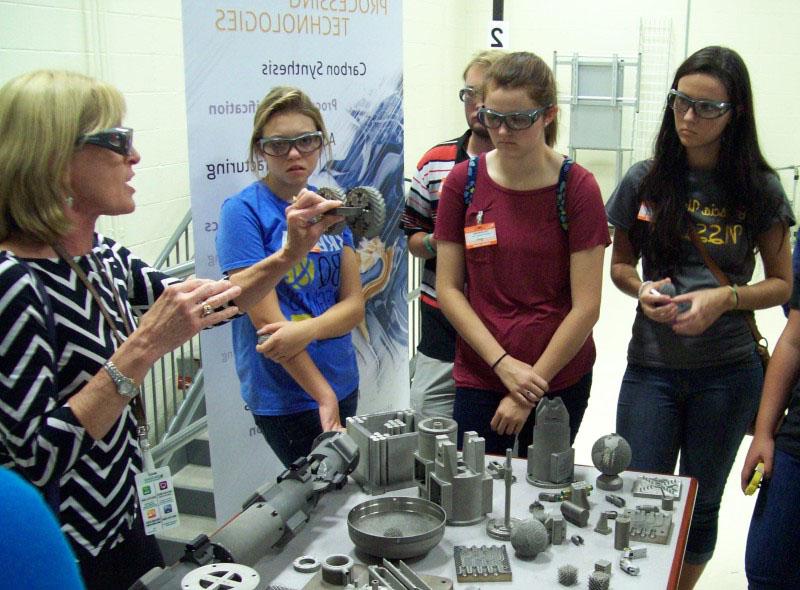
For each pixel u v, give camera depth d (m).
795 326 1.92
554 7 8.25
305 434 2.26
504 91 1.92
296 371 2.11
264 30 2.35
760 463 1.88
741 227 2.15
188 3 2.20
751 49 7.76
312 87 2.50
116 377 1.26
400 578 1.28
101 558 1.40
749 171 2.08
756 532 1.87
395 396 2.98
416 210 2.68
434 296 2.72
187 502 3.41
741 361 2.19
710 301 2.05
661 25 7.99
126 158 1.35
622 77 7.86
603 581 1.30
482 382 2.15
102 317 1.36
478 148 2.57
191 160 2.27
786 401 1.92
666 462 2.23
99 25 3.40
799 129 7.76
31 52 3.10
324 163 2.59
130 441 1.45
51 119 1.24
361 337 2.80
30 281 1.23
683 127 2.04
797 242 1.93
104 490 1.38
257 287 1.73
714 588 2.76
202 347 2.38
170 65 3.85
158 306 1.29
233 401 2.46
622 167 8.35
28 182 1.25
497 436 2.17
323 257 2.20
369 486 1.67
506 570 1.36
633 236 2.29
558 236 2.05
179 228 3.81
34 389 1.21
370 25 2.62
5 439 1.21
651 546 1.46
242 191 2.13
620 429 2.30
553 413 1.71
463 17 8.27
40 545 0.45
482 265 2.09
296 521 1.47
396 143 2.79
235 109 2.32
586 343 2.19
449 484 1.53
